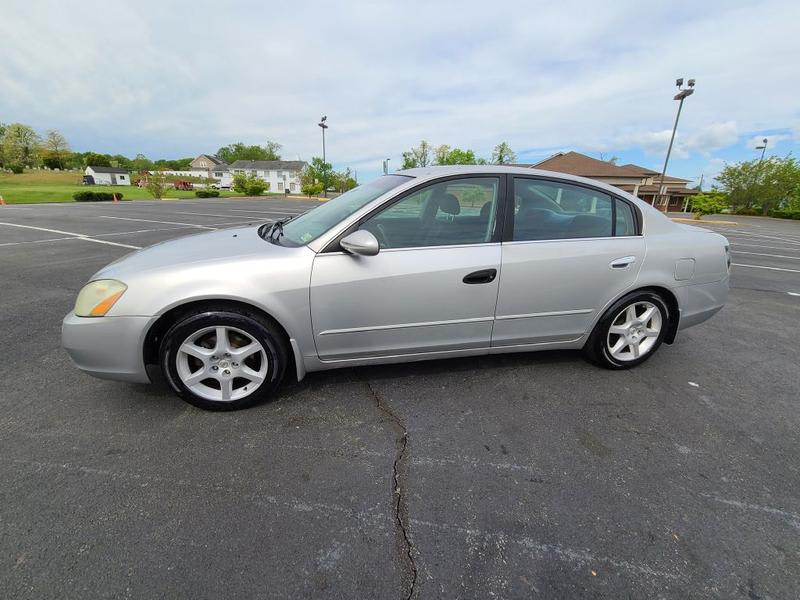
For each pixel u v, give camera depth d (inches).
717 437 89.7
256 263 88.4
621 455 82.9
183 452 80.4
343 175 2556.6
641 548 61.9
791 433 92.0
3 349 123.3
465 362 119.6
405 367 115.6
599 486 74.3
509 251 99.7
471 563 58.8
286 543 61.4
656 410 99.3
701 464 81.0
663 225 115.6
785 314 181.8
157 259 92.1
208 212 708.0
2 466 75.2
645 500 71.4
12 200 1041.5
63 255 273.3
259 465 77.4
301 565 58.1
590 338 114.8
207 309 88.0
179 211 719.1
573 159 1491.1
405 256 93.7
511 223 101.2
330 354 96.2
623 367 117.7
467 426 90.7
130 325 84.6
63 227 438.6
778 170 1407.5
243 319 88.1
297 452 81.2
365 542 61.8
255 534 62.7
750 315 178.7
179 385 90.5
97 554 58.7
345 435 86.7
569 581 56.6
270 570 57.3
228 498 69.5
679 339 146.0
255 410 94.3
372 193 104.8
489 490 72.6
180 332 86.9
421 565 58.4
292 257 90.2
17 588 53.6
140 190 1764.3
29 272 222.4
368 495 70.9
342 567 57.9
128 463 76.9
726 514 68.8
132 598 53.1
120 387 102.5
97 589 54.0
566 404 100.3
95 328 84.3
